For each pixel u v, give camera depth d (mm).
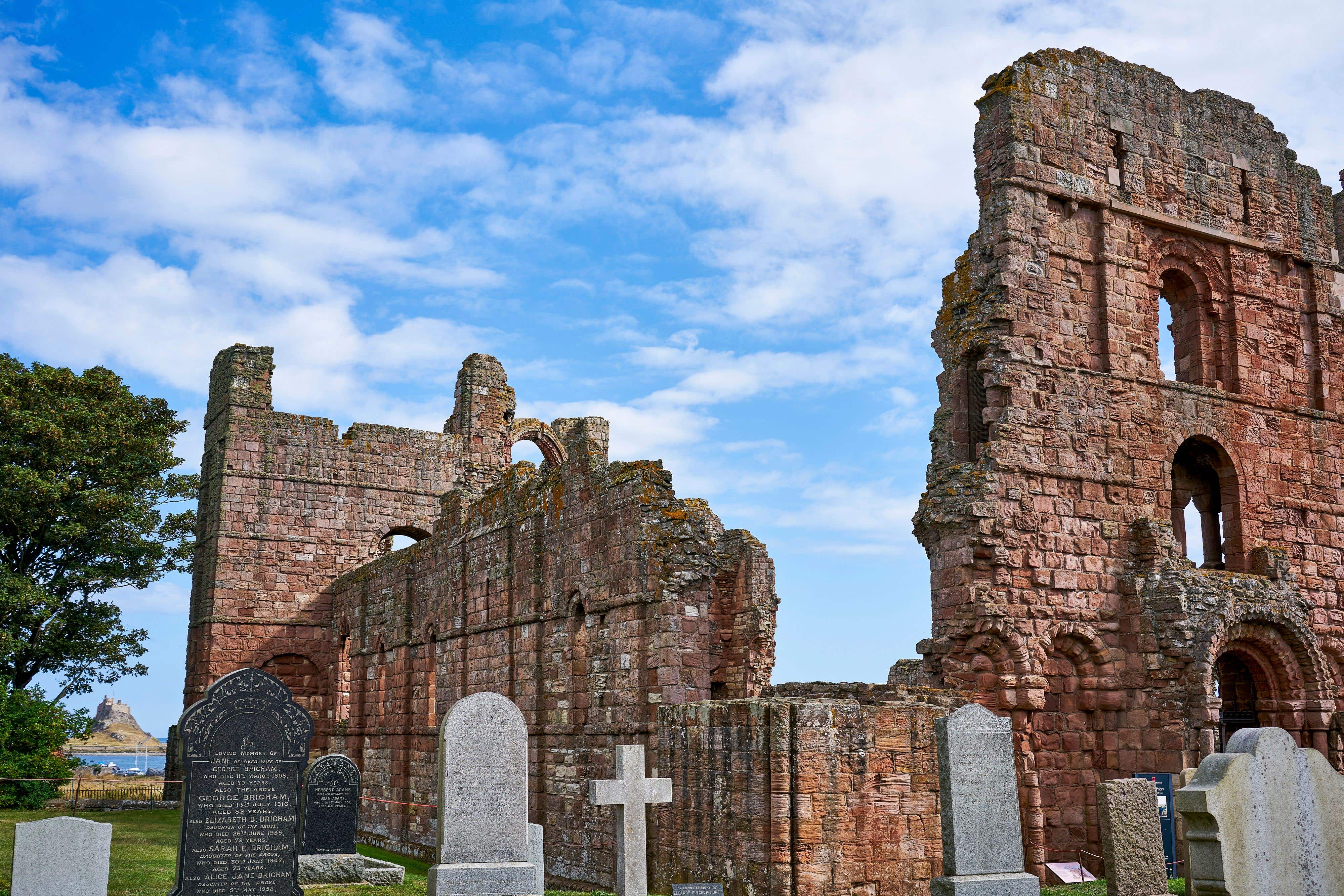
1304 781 17875
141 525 57031
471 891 19266
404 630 47812
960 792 18719
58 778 46812
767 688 29297
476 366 64750
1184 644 31188
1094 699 31781
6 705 47781
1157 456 34094
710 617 36562
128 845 33094
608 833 32062
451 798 19672
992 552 30922
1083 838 30906
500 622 39344
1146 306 34969
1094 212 34750
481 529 41844
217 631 56188
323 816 28422
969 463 32062
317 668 58031
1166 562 32438
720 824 25469
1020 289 33000
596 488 34562
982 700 30500
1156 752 31078
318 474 59406
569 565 35750
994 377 32312
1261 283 37562
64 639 54594
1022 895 18469
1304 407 37375
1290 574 34312
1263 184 38281
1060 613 31562
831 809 24281
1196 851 17406
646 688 31094
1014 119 33844
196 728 19312
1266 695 33656
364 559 59656
